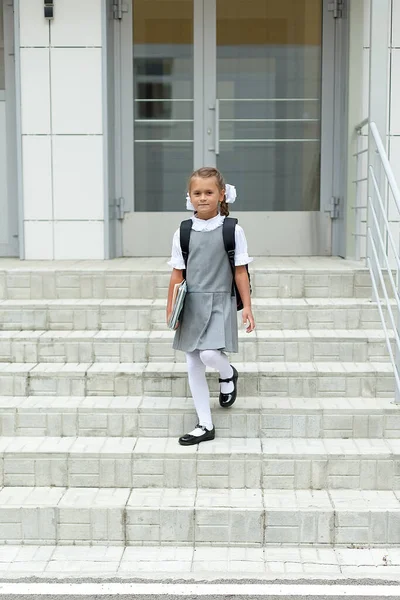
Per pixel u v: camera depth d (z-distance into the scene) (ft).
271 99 28.40
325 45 28.02
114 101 27.96
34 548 16.24
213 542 16.26
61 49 26.37
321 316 21.62
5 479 17.49
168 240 28.58
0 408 18.56
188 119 28.40
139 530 16.26
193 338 17.56
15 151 28.30
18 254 28.53
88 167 26.78
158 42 28.04
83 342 20.63
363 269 22.88
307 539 16.20
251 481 17.29
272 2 28.02
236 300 18.11
